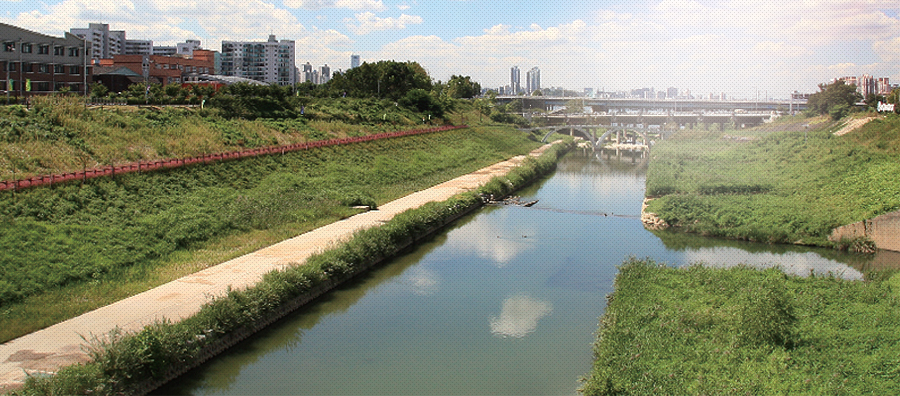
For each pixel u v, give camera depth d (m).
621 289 50.19
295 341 44.81
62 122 76.31
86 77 119.50
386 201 89.25
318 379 39.06
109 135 78.56
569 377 39.56
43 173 62.22
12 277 43.19
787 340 38.22
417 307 51.91
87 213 56.53
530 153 175.75
